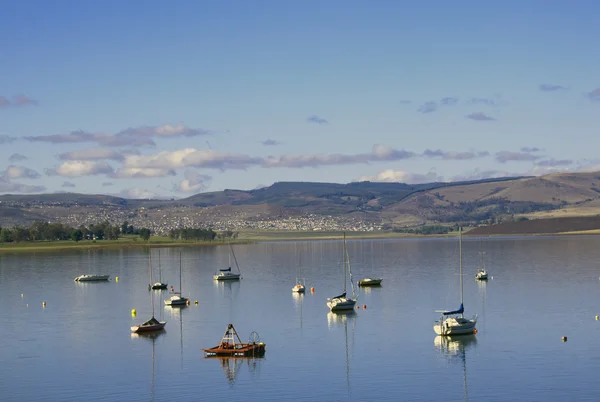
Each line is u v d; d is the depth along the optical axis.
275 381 76.69
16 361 87.94
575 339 94.38
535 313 115.88
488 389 72.69
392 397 70.62
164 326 110.88
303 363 84.19
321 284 175.25
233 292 160.12
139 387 75.69
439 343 93.62
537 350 88.38
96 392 74.19
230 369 82.00
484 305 126.44
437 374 78.38
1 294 160.00
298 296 149.38
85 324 115.12
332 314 120.38
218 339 100.00
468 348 90.38
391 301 135.75
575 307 121.81
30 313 128.50
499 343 92.75
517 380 75.56
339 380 76.69
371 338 97.81
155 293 160.88
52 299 149.88
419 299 137.88
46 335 105.00
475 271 199.50
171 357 88.81
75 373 81.75
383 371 80.00
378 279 167.88
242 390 73.75
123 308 134.62
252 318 118.00
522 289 150.00
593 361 82.56
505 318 111.31
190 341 98.81
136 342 98.56
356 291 155.62
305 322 112.38
